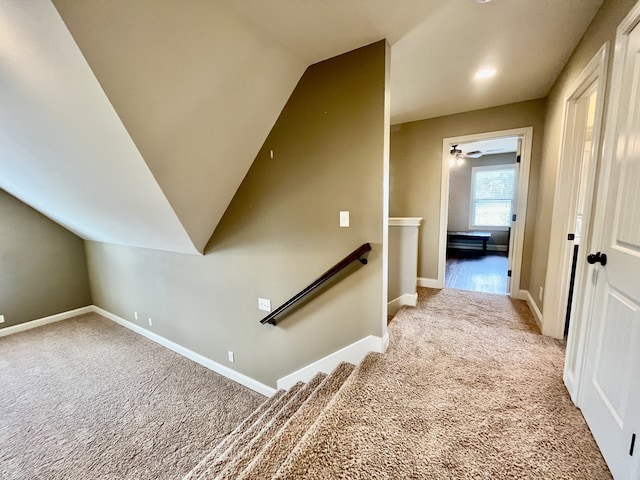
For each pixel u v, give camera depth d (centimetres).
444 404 152
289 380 249
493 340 223
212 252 276
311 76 196
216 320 293
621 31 117
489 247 702
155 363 322
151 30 120
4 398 264
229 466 142
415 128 360
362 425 138
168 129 156
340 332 215
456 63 208
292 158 212
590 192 146
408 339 224
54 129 166
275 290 241
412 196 371
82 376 298
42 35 110
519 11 150
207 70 150
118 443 212
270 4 137
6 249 386
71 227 404
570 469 113
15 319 396
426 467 116
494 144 546
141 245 328
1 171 269
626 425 102
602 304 126
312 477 112
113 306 425
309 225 214
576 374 147
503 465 116
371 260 192
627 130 112
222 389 279
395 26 159
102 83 120
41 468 192
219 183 220
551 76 233
